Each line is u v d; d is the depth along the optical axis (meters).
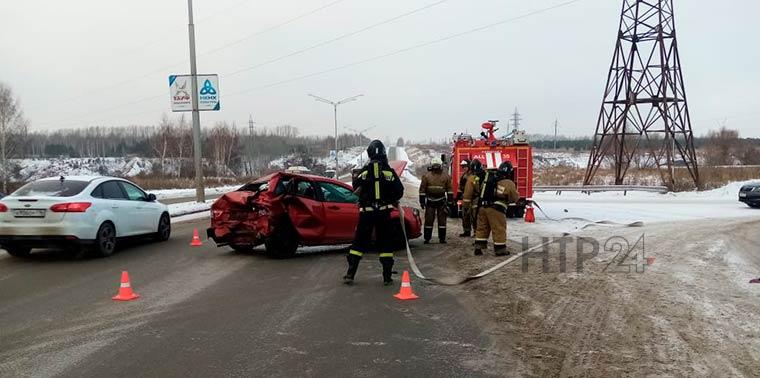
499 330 5.70
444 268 9.15
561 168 56.62
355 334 5.59
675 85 30.91
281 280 8.13
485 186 10.25
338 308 6.58
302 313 6.36
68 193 9.90
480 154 17.05
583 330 5.65
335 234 10.38
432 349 5.13
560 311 6.37
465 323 5.96
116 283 7.95
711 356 4.85
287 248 9.96
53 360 4.84
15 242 9.52
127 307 6.62
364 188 7.76
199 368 4.66
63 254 10.55
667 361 4.74
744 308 6.38
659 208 20.77
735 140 67.44
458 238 12.85
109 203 10.42
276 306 6.67
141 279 8.23
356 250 7.84
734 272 8.48
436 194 11.95
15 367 4.67
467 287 7.65
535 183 37.50
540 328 5.75
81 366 4.70
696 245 11.16
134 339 5.42
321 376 4.48
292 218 9.88
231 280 8.14
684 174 36.69
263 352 5.05
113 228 10.45
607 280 7.93
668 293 7.11
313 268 9.05
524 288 7.52
